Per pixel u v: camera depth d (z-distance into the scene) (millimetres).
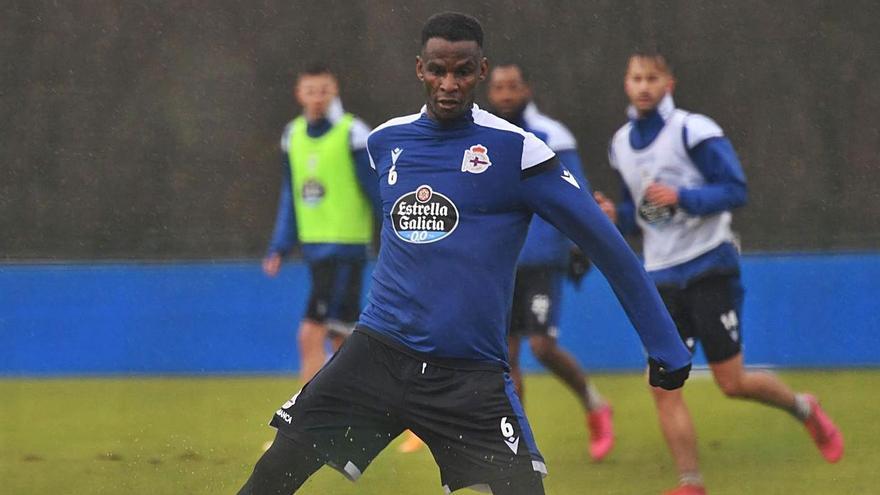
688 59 41031
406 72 41375
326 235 26031
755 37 40812
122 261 38688
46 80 41594
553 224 13086
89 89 41656
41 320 35438
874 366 34469
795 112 40594
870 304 35000
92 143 41344
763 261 35250
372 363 13156
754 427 25422
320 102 26047
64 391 31281
